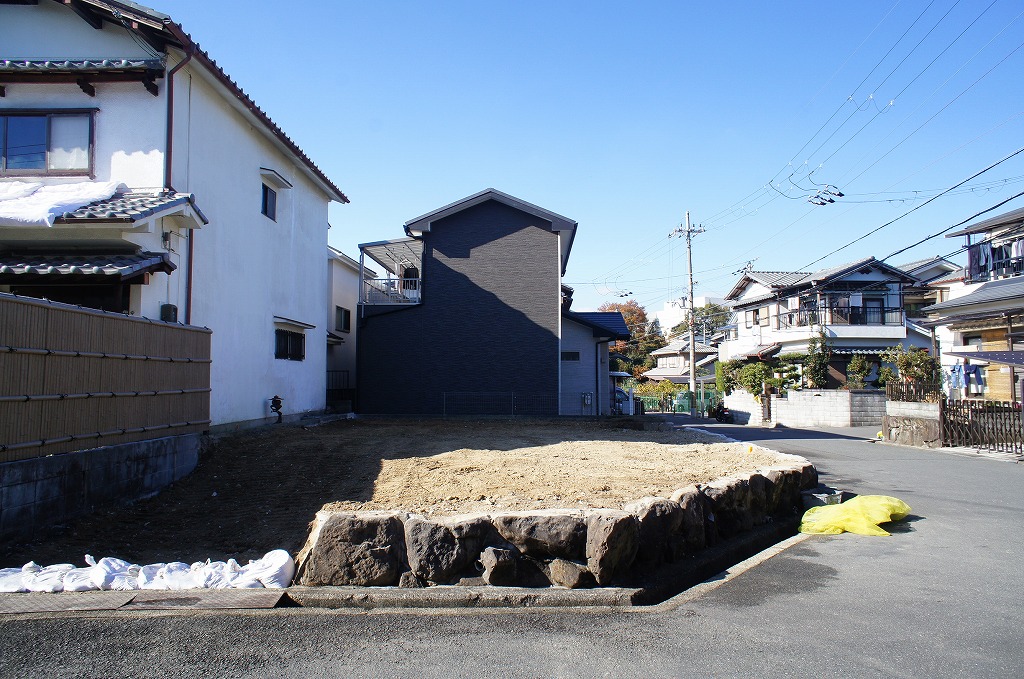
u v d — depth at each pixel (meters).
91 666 3.15
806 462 8.23
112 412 6.30
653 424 15.20
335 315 19.36
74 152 9.00
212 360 10.06
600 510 4.61
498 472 6.89
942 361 23.52
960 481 9.67
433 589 4.25
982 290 19.44
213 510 6.20
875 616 4.07
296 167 13.80
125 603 3.95
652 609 4.20
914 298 30.78
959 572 5.09
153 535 5.50
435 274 18.11
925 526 6.77
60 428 5.49
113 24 9.05
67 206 7.59
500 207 18.30
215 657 3.29
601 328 20.41
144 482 6.69
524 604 4.20
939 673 3.21
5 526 4.77
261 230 12.03
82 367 5.82
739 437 17.03
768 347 30.44
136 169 8.91
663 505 5.05
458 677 3.11
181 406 7.88
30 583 4.15
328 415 14.98
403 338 17.97
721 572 5.23
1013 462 11.99
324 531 4.40
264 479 7.30
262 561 4.50
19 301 4.98
